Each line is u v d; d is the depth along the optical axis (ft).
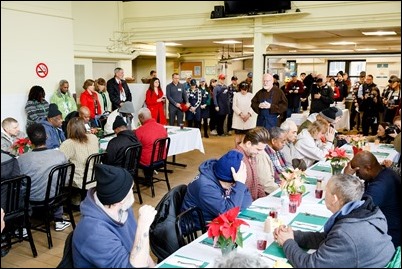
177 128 19.43
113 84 23.08
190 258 5.55
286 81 26.32
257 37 23.38
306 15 21.74
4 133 11.94
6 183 8.96
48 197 10.37
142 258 5.32
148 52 28.94
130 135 13.43
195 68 39.86
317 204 8.07
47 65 18.26
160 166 15.53
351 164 7.83
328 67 32.40
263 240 5.81
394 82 22.88
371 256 5.19
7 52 16.05
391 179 7.37
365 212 5.42
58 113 13.92
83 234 5.09
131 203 5.66
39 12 17.15
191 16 24.31
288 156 11.82
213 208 6.95
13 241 10.57
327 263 5.16
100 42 23.67
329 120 14.07
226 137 28.96
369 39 28.02
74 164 11.36
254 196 8.83
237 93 23.65
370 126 26.04
